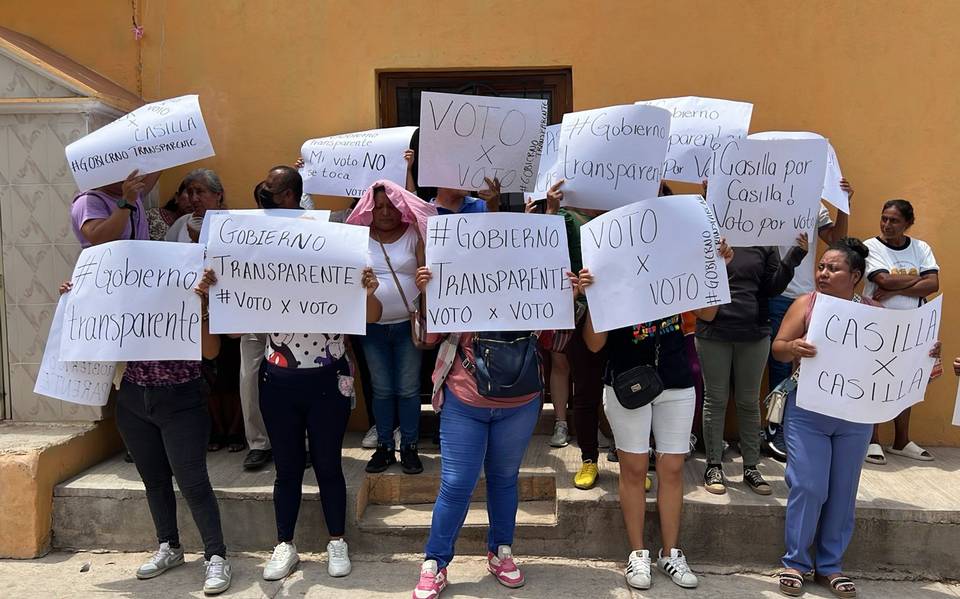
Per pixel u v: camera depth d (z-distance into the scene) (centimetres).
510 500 359
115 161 375
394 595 354
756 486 404
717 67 477
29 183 438
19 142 437
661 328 357
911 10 468
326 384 362
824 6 471
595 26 480
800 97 476
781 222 374
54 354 370
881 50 471
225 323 348
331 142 445
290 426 364
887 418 344
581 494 397
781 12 473
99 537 409
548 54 483
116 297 346
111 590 362
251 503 402
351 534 398
